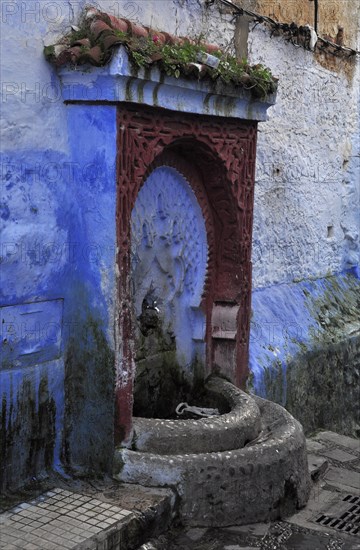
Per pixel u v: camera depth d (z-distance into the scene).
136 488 4.21
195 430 4.51
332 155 7.71
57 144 4.20
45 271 4.18
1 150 3.88
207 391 5.51
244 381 5.71
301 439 4.89
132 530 3.88
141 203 4.86
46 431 4.30
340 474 5.55
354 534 4.49
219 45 5.74
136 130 4.26
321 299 7.46
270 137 6.57
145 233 4.93
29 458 4.20
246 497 4.42
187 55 4.43
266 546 4.22
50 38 4.11
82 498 4.07
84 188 4.26
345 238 8.18
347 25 7.80
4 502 3.98
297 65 6.89
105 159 4.16
